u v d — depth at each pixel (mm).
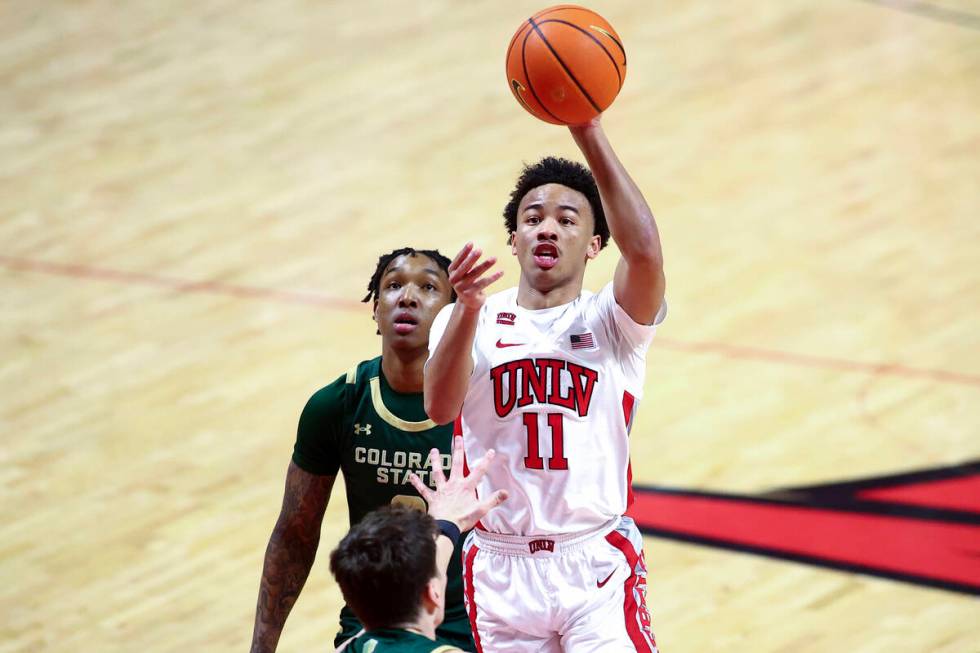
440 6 36344
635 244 9109
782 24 34938
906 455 19281
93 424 20422
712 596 16203
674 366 21938
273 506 18234
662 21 35156
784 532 17516
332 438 11320
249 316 23609
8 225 26781
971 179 27906
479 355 9992
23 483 18938
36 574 16844
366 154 29312
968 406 20609
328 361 22031
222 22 35875
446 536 8727
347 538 8258
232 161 29203
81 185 28312
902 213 26719
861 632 15383
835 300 23781
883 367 21766
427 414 10273
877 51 33531
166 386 21500
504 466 9945
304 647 15320
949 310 23453
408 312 11047
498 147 29281
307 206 27281
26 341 22875
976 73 32375
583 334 9922
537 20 9328
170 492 18656
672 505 18172
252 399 21016
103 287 24625
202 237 26312
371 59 33625
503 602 10094
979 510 17891
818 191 27500
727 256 25172
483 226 25938
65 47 34625
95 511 18234
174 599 16281
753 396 21000
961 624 15531
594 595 9969
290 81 32688
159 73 33281
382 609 8117
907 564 16781
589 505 9969
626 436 10117
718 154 28938
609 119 30500
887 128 29953
